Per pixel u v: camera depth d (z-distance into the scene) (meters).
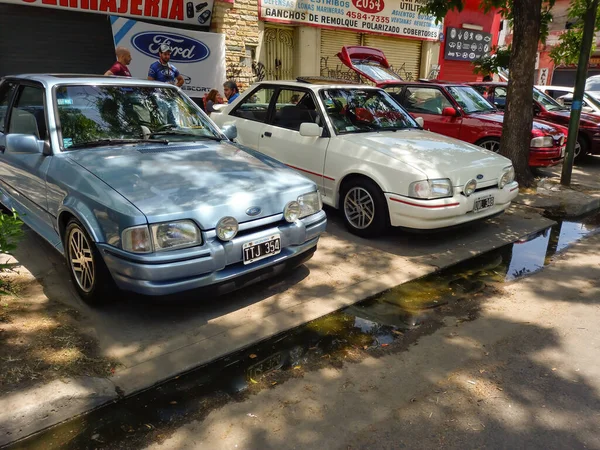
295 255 3.81
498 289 4.29
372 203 5.11
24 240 4.80
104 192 3.24
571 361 3.21
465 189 4.89
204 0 9.70
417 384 2.94
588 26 7.30
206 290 3.33
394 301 4.01
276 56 11.67
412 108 9.12
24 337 3.17
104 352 3.09
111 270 3.22
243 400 2.76
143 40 9.01
